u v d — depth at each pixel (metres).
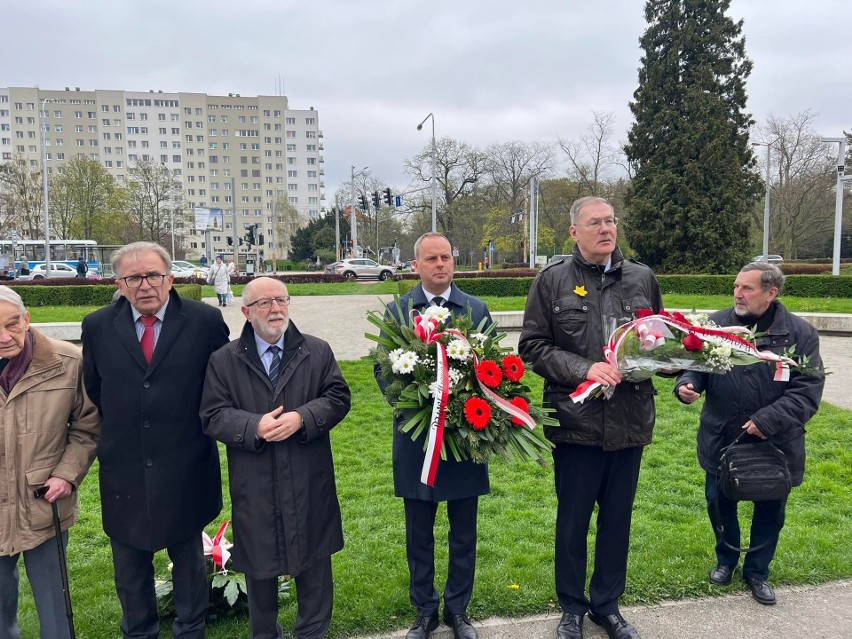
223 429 2.39
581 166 42.41
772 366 2.94
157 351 2.54
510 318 12.02
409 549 2.86
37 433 2.44
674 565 3.38
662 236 24.31
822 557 3.41
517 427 2.47
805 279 17.06
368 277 33.44
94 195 44.53
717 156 23.42
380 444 5.77
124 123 91.38
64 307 17.59
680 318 2.54
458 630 2.76
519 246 44.25
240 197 96.56
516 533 3.89
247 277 29.95
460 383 2.44
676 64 24.05
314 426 2.46
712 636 2.76
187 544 2.66
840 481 4.77
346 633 2.86
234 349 2.55
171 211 54.09
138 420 2.51
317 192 101.44
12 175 42.28
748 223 24.28
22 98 87.00
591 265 2.71
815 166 36.16
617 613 2.82
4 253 38.09
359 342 11.28
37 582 2.51
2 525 2.38
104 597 3.23
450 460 2.70
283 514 2.46
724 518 3.15
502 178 45.47
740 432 3.01
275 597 2.59
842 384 7.87
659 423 6.25
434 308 2.57
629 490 2.76
